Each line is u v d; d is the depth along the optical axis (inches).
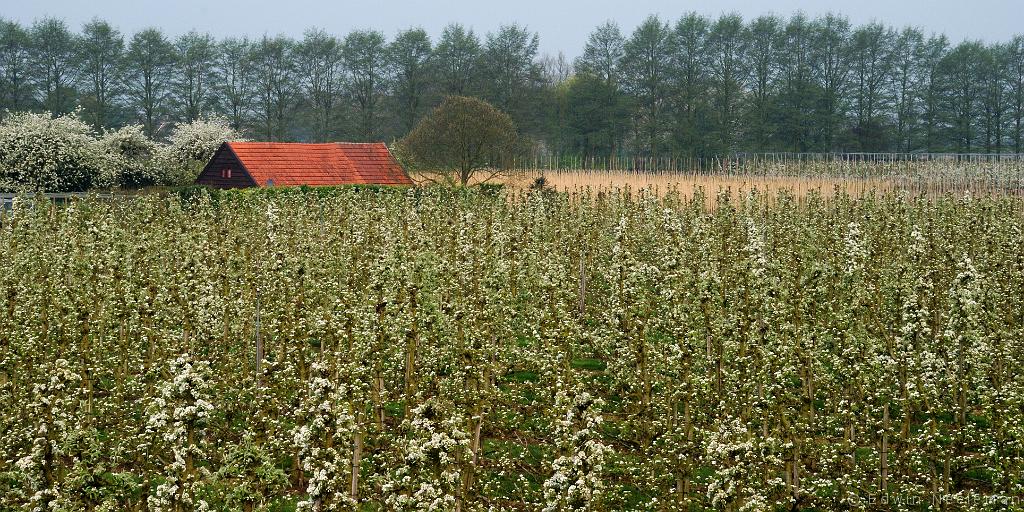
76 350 659.4
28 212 991.0
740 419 538.0
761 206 1337.4
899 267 812.0
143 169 2262.6
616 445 629.6
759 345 620.4
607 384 737.0
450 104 2129.7
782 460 540.7
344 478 492.7
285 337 676.1
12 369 626.8
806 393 604.7
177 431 433.1
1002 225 1061.1
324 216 1223.5
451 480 458.3
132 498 506.0
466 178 2133.4
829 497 542.3
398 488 481.4
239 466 477.1
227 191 1619.1
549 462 536.1
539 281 832.3
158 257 917.2
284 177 2009.1
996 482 533.6
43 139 2087.8
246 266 853.2
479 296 733.3
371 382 624.4
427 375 644.7
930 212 1145.4
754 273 671.8
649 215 1116.5
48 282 789.2
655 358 653.9
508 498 555.2
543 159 2610.7
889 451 597.0
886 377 609.6
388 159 2203.5
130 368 741.9
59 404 508.7
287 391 616.7
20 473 470.0
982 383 596.4
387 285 735.1
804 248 948.6
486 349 669.3
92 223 956.0
